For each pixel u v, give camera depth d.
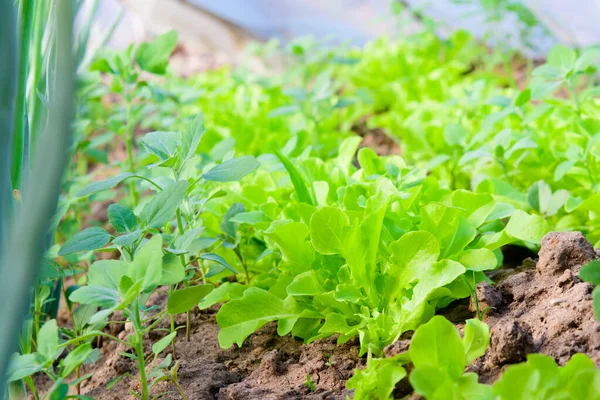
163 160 0.91
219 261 0.91
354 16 2.24
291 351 0.95
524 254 1.05
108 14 2.24
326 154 1.29
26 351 0.90
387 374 0.83
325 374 0.91
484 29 2.01
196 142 0.90
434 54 1.82
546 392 0.78
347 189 0.96
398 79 1.66
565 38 1.84
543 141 1.13
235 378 0.93
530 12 1.50
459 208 0.92
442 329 0.82
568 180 1.10
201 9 2.30
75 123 1.14
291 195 1.03
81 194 0.87
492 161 1.16
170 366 0.95
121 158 1.63
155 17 2.35
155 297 1.05
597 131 1.06
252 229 1.03
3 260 0.74
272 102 1.53
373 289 0.92
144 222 0.87
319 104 1.30
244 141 1.34
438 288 0.91
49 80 0.90
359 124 1.67
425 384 0.79
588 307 0.87
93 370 1.00
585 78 1.54
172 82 1.72
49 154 0.72
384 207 0.90
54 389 0.81
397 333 0.89
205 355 0.96
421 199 1.01
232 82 1.64
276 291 0.96
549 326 0.88
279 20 2.29
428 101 1.43
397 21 1.87
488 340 0.84
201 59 2.35
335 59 1.42
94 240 0.86
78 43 1.00
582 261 0.92
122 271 0.85
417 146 1.27
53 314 0.99
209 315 1.02
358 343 0.93
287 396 0.88
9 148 0.73
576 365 0.79
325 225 0.90
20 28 0.88
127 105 1.18
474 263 0.92
